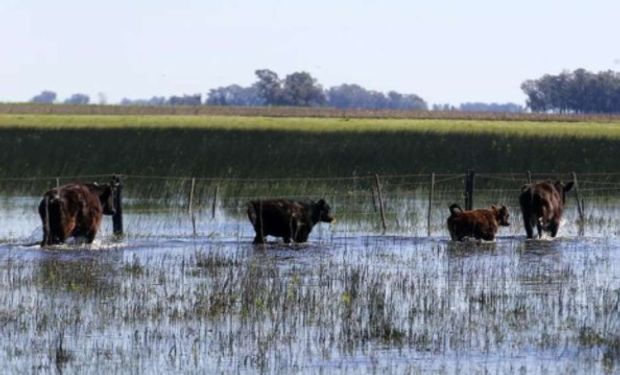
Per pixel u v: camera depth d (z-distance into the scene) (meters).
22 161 140.50
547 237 93.50
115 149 151.75
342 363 48.59
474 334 53.75
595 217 106.62
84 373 46.88
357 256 80.38
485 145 158.75
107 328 55.19
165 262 76.75
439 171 137.00
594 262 77.69
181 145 158.75
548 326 55.41
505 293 64.12
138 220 103.12
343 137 174.00
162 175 131.88
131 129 188.12
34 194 123.06
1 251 82.56
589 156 149.62
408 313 58.31
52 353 49.94
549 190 92.38
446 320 56.56
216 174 131.62
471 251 83.44
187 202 114.31
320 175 132.38
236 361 49.00
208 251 81.94
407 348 51.12
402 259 78.75
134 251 83.19
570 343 51.91
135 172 133.75
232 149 153.62
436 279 69.25
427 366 48.03
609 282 68.62
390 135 178.12
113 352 50.28
